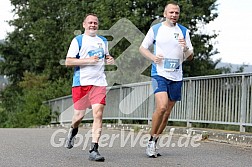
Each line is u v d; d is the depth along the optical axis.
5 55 55.12
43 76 45.56
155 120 9.46
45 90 36.81
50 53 46.34
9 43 54.88
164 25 9.45
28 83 45.50
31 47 50.94
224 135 12.77
